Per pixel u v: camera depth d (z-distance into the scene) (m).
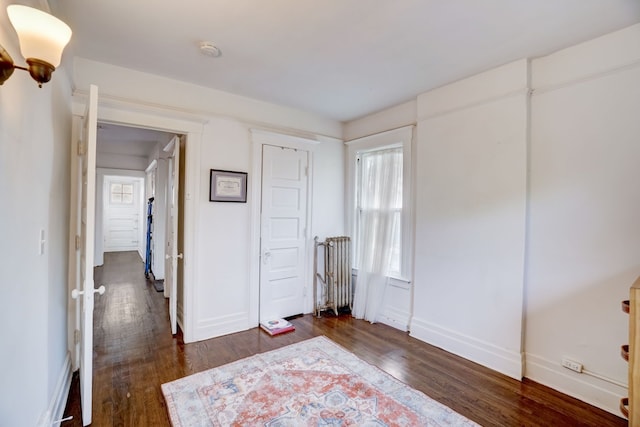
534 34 2.12
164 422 1.92
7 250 1.17
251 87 3.12
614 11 1.87
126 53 2.44
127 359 2.71
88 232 1.83
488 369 2.63
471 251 2.82
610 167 2.11
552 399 2.21
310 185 3.96
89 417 1.85
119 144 6.60
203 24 2.03
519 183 2.50
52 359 1.87
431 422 1.96
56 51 1.10
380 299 3.69
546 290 2.40
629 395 1.31
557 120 2.35
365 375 2.50
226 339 3.16
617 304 2.08
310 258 3.99
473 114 2.80
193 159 3.05
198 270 3.11
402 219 3.56
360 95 3.31
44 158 1.67
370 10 1.87
